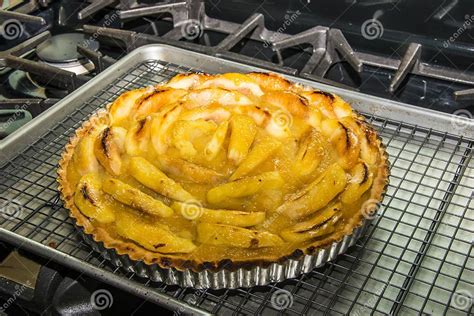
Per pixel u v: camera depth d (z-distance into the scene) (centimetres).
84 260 52
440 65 82
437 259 53
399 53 84
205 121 59
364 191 54
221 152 57
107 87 71
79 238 56
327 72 81
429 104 76
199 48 80
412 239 56
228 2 91
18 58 77
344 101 65
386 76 81
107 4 90
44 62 81
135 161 55
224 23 91
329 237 52
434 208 58
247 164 55
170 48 75
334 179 53
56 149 64
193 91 62
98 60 77
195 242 52
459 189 60
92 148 57
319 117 60
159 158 56
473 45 82
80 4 95
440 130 65
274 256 51
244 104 61
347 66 82
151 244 51
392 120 67
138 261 51
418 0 82
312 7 88
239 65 73
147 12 88
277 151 56
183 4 88
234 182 53
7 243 57
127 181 55
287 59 84
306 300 52
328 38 81
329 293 52
